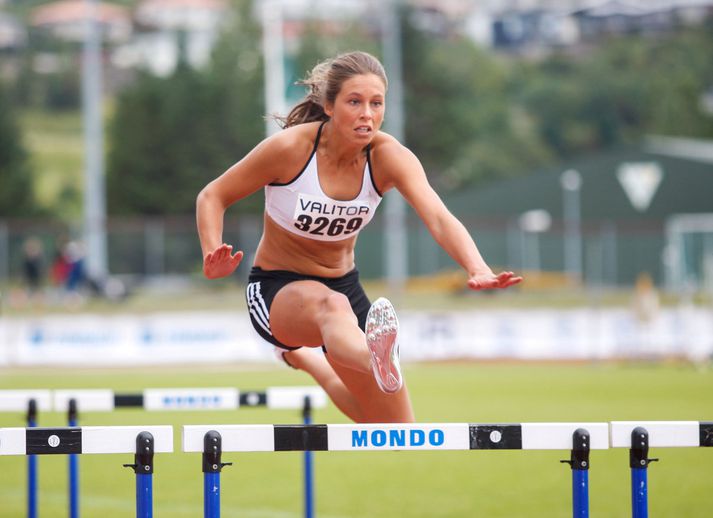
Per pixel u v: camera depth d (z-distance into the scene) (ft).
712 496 91.66
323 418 142.82
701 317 246.27
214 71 636.07
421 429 41.39
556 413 148.77
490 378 210.38
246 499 92.32
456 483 100.99
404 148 49.21
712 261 310.24
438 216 46.96
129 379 202.69
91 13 314.35
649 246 355.15
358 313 52.70
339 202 49.14
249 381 197.06
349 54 47.85
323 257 51.57
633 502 41.39
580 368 236.22
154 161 557.33
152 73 590.55
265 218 52.21
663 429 41.39
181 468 110.52
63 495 93.66
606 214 439.63
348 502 90.84
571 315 249.34
